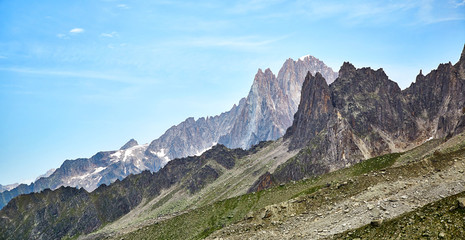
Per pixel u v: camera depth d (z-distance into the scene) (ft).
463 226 141.28
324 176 560.20
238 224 288.71
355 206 231.50
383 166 570.87
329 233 204.03
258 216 282.77
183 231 563.48
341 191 271.90
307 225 231.09
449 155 272.31
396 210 204.44
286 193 535.19
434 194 214.90
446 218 150.61
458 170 244.01
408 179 253.44
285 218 263.29
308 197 282.97
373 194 242.37
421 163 271.08
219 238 264.11
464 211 148.97
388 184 252.83
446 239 140.05
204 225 557.33
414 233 152.05
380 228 169.48
